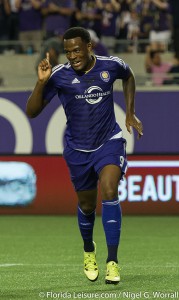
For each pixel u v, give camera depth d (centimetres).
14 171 4297
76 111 2133
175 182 4203
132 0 5188
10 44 5084
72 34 2072
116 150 2122
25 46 5153
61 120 4247
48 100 2153
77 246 3170
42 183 4294
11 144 4284
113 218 2091
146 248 3100
